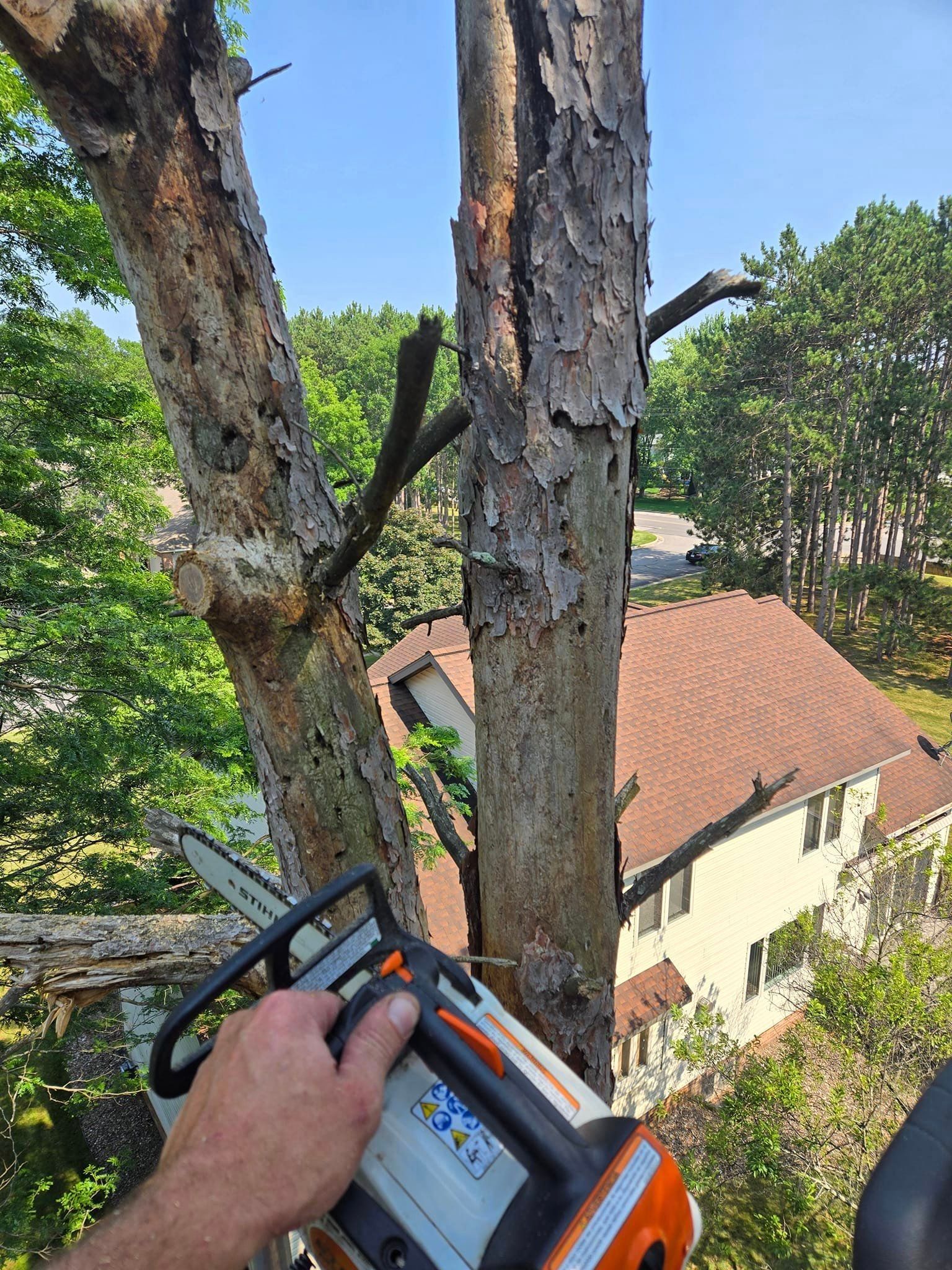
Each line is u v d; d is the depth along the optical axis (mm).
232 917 2934
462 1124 1161
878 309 19703
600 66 1676
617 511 2020
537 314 1836
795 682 11859
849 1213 7117
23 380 7027
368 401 44812
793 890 10508
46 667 6688
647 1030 9227
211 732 6754
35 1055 7645
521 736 2127
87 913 6922
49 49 1624
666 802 9203
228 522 2141
